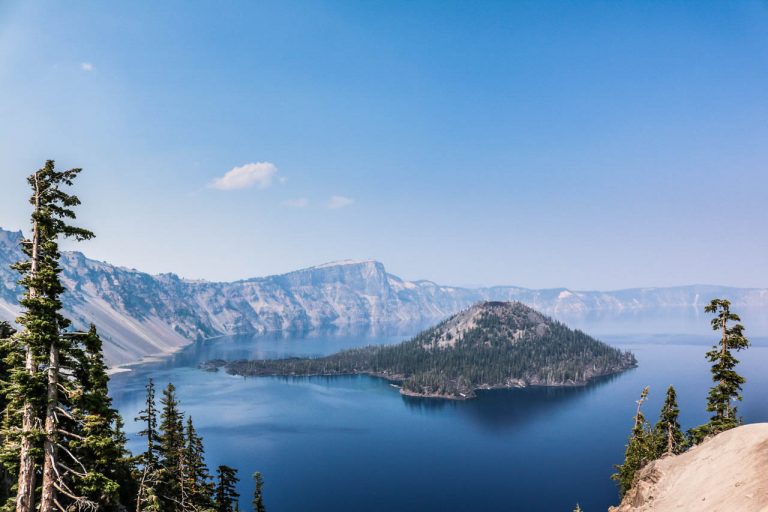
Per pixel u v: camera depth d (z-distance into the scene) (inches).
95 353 924.6
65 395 906.7
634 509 1504.7
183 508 1845.5
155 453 1856.5
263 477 6235.2
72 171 875.4
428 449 7500.0
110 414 927.0
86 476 852.0
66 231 885.8
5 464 860.0
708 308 2108.8
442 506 5423.2
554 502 5526.6
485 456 7170.3
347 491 5826.8
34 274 840.3
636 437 2568.9
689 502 1221.1
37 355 832.9
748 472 1120.8
